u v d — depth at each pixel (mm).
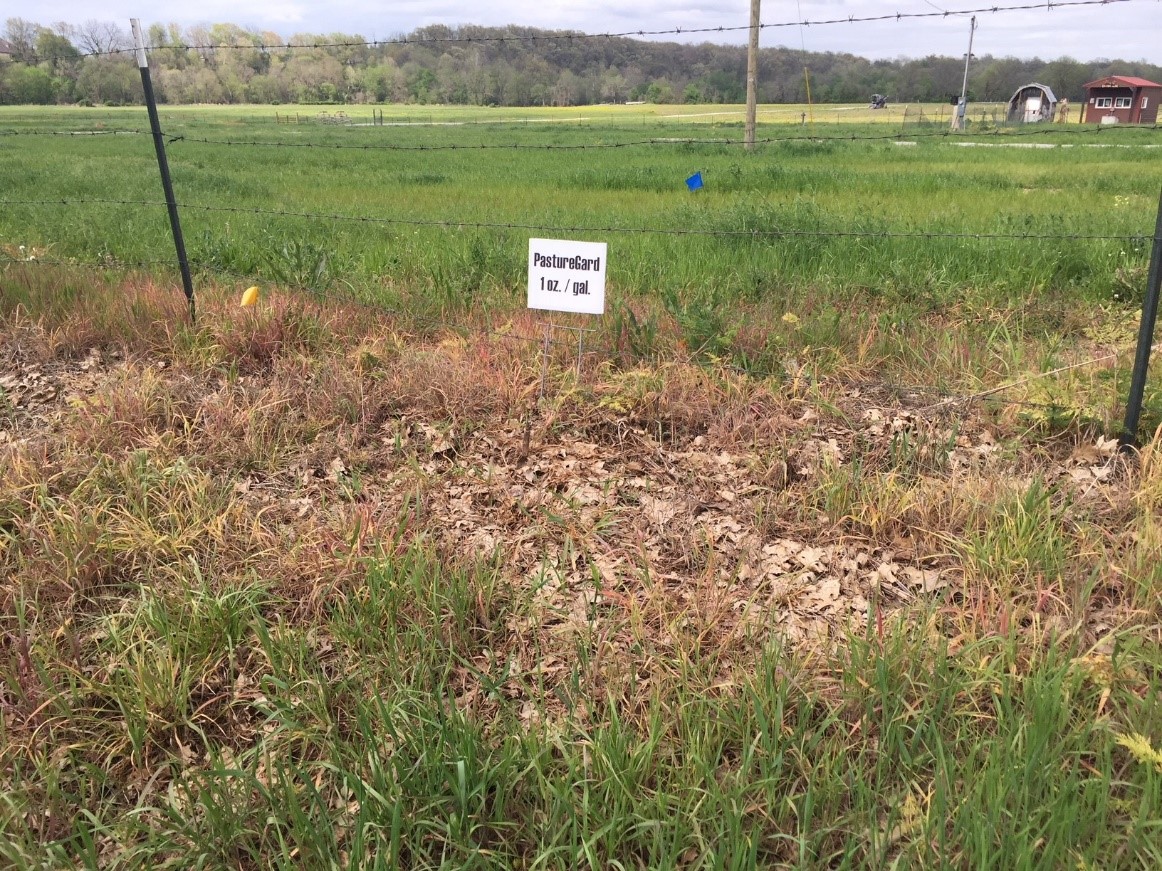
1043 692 2666
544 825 2465
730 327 5668
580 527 3973
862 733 2730
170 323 6129
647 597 3412
